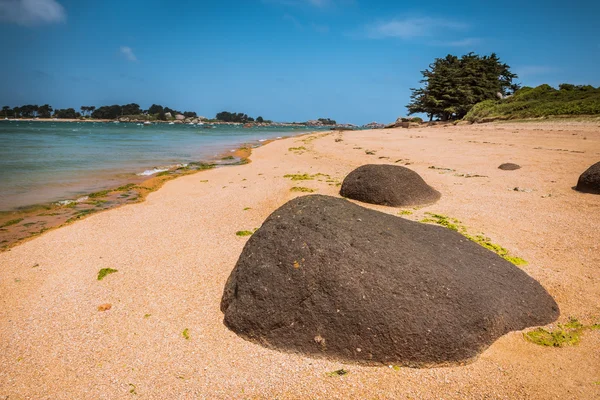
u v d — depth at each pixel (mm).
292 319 3887
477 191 9695
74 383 3551
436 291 3836
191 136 45781
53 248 6867
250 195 10258
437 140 23578
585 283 5043
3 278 5688
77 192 11664
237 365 3701
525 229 6988
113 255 6457
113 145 28828
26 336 4246
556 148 16703
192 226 7863
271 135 49906
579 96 34719
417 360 3607
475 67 52438
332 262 3984
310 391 3383
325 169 14297
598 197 8727
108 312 4680
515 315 4035
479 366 3580
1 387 3516
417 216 7742
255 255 4371
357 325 3695
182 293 5078
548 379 3416
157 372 3650
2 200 10570
